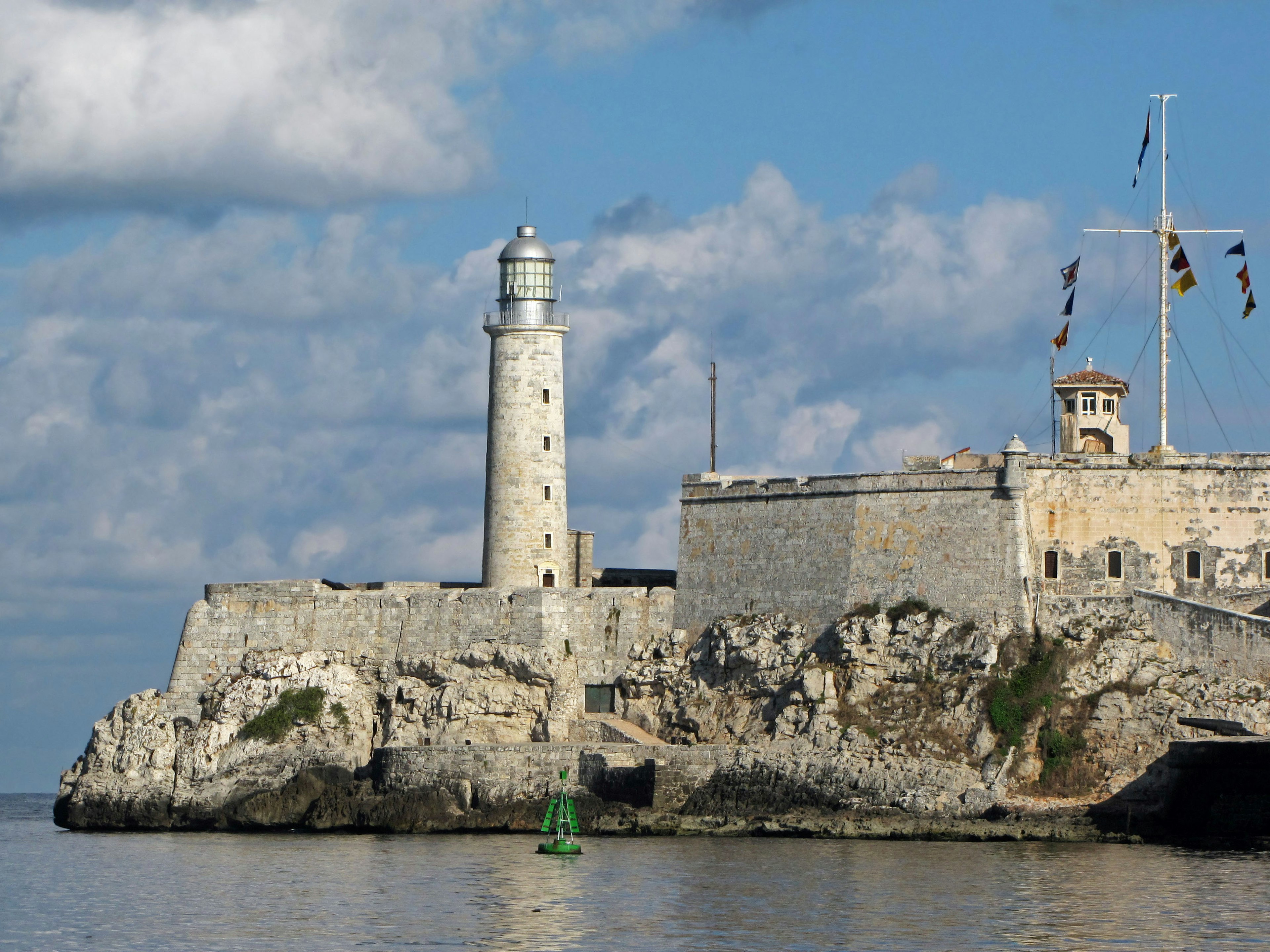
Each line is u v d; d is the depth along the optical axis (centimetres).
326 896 16762
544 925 15138
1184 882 16725
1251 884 16575
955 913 15288
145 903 16638
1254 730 19675
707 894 16425
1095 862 18050
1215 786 19638
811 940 14350
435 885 17238
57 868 19362
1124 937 14312
